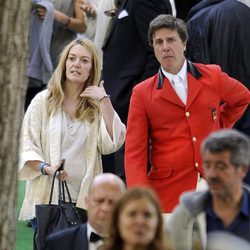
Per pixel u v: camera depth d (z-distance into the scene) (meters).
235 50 27.48
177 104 22.12
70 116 23.80
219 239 17.02
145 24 27.91
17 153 17.45
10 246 17.55
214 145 16.72
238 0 27.86
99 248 17.41
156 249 15.91
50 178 23.28
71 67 23.67
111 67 28.31
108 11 29.44
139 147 22.12
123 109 28.11
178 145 22.12
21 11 17.20
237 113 23.20
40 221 21.19
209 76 22.52
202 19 27.69
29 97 32.75
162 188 22.23
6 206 17.42
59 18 33.09
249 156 16.91
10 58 17.19
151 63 27.86
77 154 23.56
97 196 17.58
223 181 16.77
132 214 15.85
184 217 17.16
